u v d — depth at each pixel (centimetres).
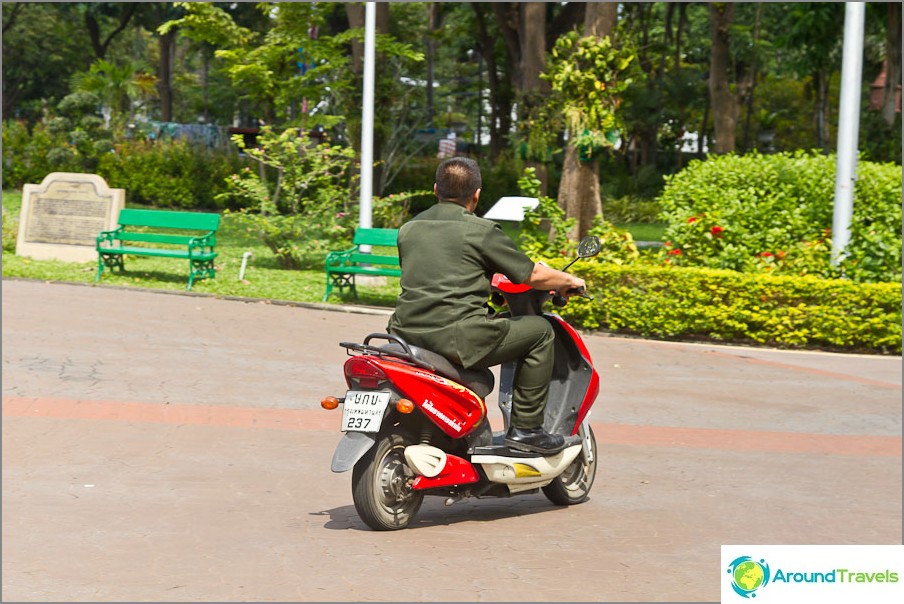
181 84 7131
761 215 1891
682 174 2030
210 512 692
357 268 1945
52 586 535
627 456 921
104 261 2120
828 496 791
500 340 665
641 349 1576
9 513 673
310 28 3052
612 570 585
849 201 1778
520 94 3086
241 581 548
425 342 654
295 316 1733
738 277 1655
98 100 4309
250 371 1238
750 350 1612
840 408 1179
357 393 627
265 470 817
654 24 6650
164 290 1939
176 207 4153
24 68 6812
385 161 3444
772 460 920
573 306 1717
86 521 661
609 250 1806
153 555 593
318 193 2417
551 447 698
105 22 6806
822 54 3662
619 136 2314
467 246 661
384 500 642
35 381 1116
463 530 668
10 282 1950
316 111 3278
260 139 2431
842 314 1619
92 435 909
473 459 662
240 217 2405
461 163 687
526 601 526
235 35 2892
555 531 671
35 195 2319
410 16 4003
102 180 2275
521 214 1211
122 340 1406
